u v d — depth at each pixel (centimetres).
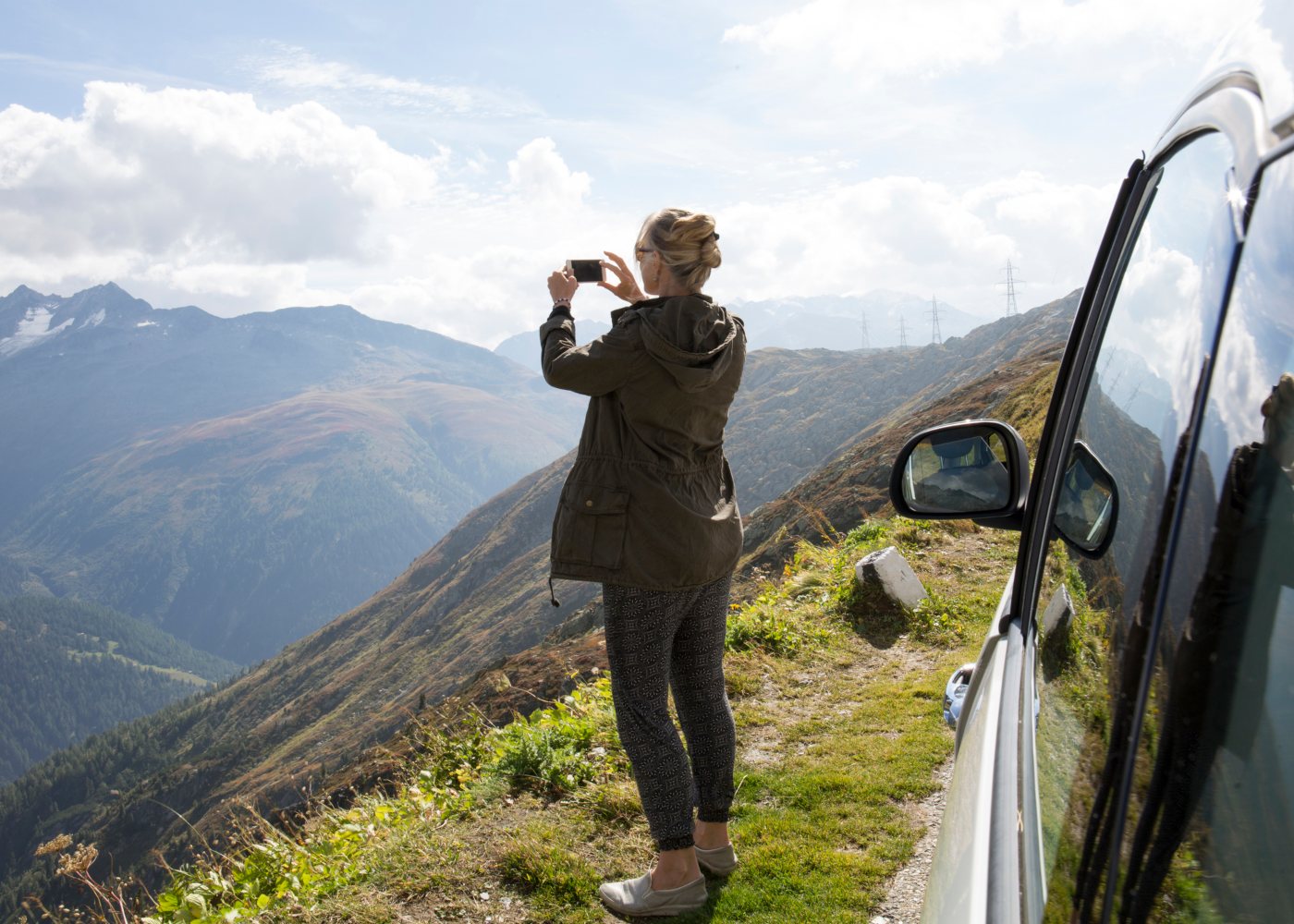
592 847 440
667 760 354
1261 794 81
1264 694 85
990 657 226
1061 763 133
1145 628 111
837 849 426
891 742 558
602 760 534
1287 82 104
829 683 700
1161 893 89
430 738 639
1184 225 142
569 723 570
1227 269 114
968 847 148
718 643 375
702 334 328
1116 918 94
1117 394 163
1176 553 108
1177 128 159
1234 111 120
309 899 430
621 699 353
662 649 347
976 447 247
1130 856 96
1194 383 117
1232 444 101
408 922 393
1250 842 80
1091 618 145
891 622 824
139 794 17950
